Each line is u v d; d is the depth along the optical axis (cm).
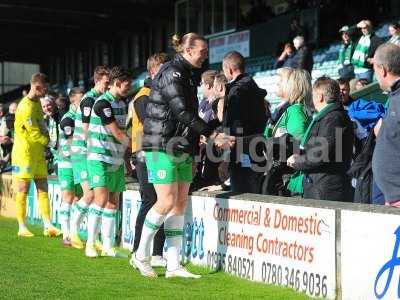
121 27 3981
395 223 499
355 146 738
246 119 718
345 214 546
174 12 3506
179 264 682
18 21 3912
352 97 1043
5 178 1370
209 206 727
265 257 643
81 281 655
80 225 996
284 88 694
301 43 1495
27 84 5538
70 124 955
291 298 575
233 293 597
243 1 2739
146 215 690
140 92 766
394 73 526
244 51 2628
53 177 1141
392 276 501
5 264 756
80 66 5028
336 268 555
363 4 2145
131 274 695
